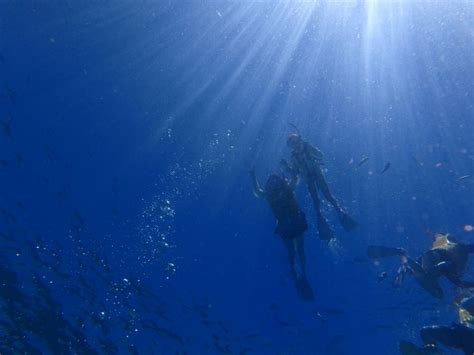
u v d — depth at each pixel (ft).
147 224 24.35
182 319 18.43
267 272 20.83
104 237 23.12
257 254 22.04
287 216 18.39
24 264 20.34
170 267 21.27
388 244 22.31
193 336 17.66
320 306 18.69
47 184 27.02
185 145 33.58
